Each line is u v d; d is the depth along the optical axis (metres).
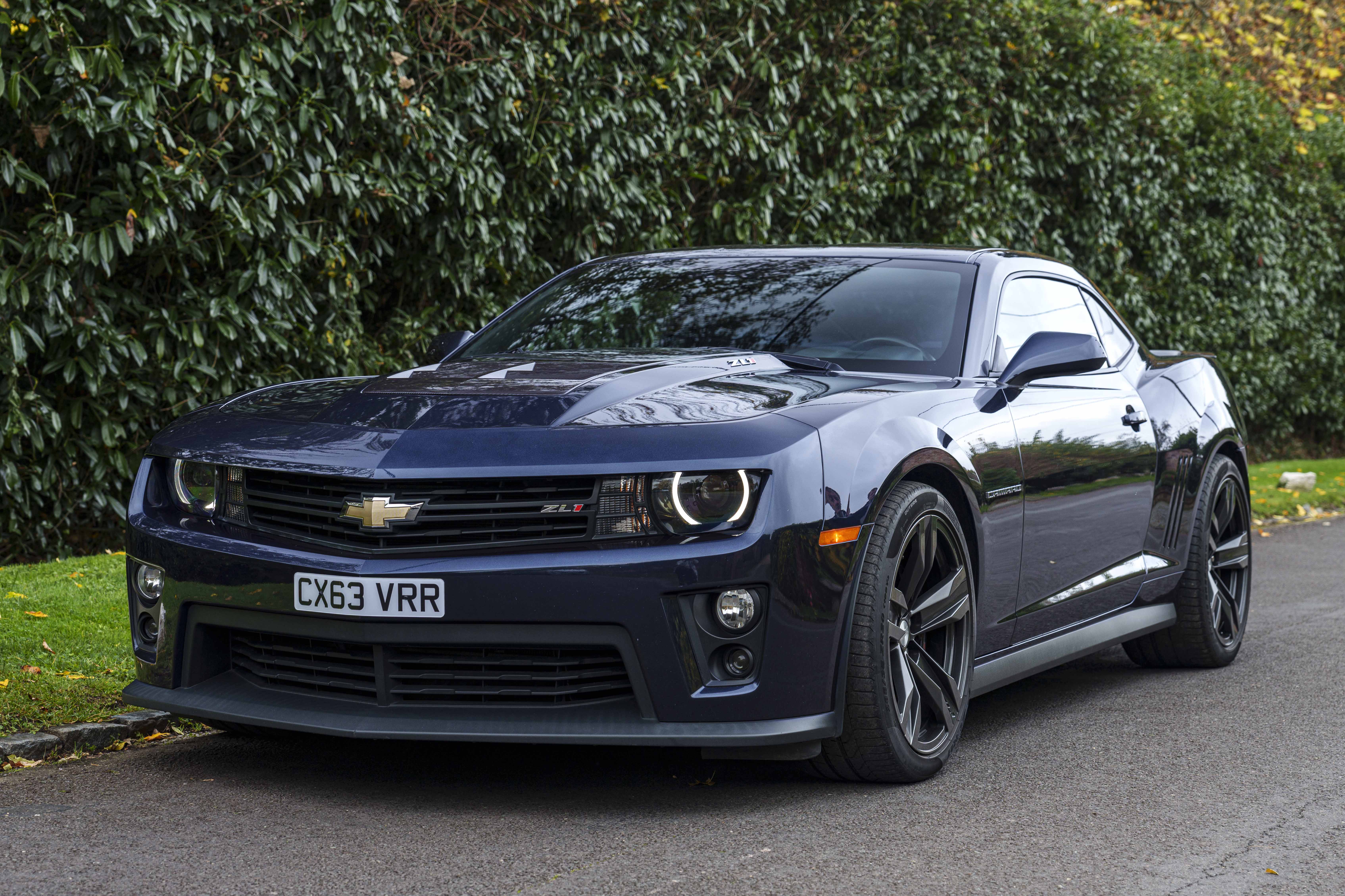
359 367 7.38
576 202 8.02
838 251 4.59
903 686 3.45
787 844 3.03
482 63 7.49
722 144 8.90
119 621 5.00
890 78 10.42
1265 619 6.48
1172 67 14.20
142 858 2.89
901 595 3.44
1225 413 5.57
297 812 3.23
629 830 3.11
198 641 3.42
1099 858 2.98
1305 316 15.27
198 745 3.88
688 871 2.83
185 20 6.11
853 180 9.82
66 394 6.41
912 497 3.44
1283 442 16.20
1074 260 12.38
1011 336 4.35
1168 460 5.04
